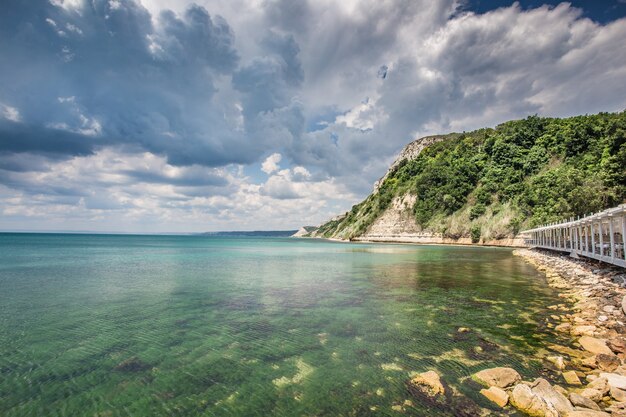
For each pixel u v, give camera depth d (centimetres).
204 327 1424
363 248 8631
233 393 866
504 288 2284
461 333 1312
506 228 9244
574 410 723
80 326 1443
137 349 1177
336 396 841
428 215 11881
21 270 3400
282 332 1354
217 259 4928
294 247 9425
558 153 9925
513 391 798
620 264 2130
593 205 5978
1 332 1359
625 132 7181
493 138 11750
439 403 789
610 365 937
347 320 1515
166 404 814
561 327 1339
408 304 1822
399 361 1049
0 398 841
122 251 6806
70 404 814
